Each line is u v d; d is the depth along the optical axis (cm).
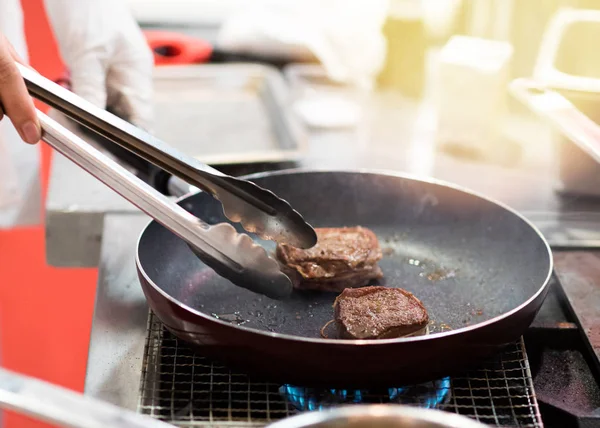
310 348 52
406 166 96
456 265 72
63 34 88
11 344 128
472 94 97
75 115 61
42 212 113
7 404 41
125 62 91
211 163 89
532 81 78
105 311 66
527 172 94
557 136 84
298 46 133
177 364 59
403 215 77
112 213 81
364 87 128
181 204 71
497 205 72
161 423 41
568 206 85
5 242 119
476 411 57
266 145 106
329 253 68
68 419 40
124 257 74
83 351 130
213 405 57
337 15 130
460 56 97
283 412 56
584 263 73
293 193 77
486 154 100
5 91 58
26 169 108
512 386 58
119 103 92
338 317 60
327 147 102
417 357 53
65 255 84
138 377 59
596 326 64
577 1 100
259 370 55
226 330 53
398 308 61
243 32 134
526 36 106
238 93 124
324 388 56
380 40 128
